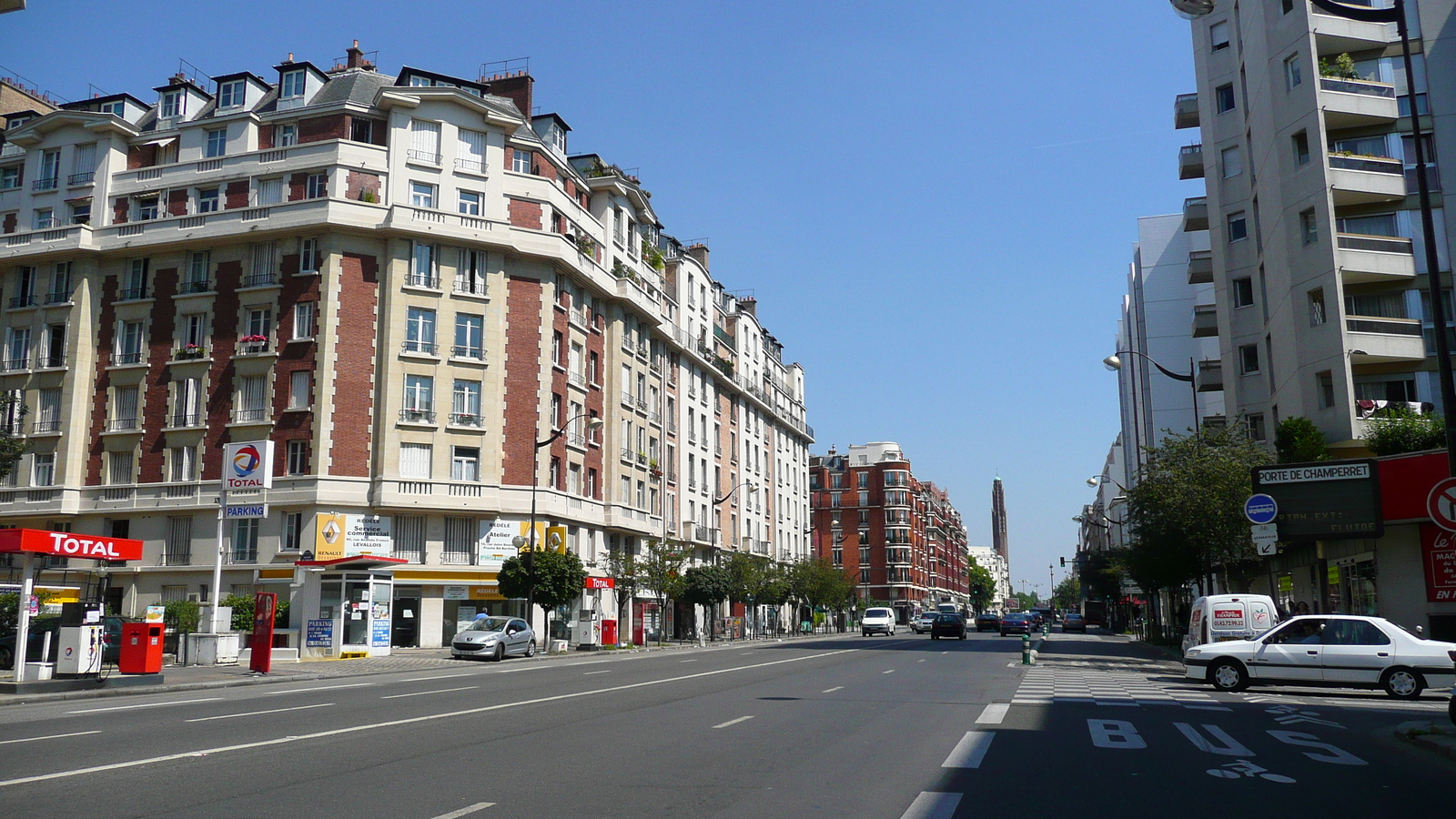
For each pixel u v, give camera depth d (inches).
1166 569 1587.1
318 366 1662.2
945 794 339.9
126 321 1790.1
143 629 845.8
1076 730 521.0
